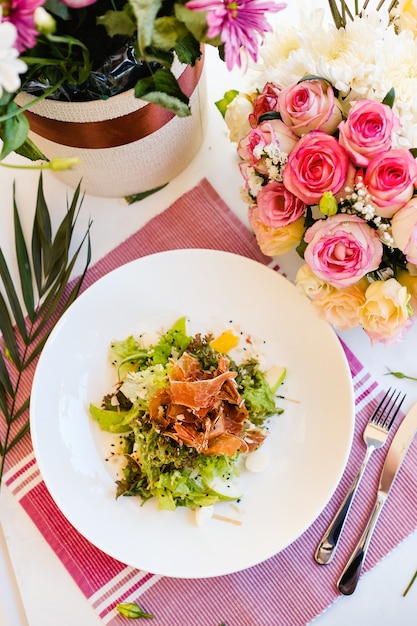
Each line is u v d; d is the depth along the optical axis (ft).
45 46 1.79
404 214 2.01
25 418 2.61
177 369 2.40
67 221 2.50
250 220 2.32
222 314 2.55
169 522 2.43
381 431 2.50
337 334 2.61
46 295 2.68
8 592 2.58
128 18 1.65
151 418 2.41
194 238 2.66
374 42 2.05
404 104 2.07
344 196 2.12
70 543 2.52
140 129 2.22
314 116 2.06
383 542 2.48
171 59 1.81
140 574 2.50
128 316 2.54
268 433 2.48
